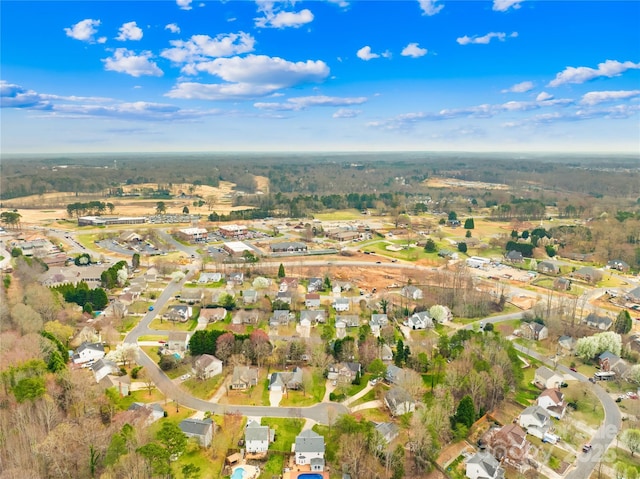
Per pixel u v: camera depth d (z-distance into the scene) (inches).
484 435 3966.5
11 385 3956.7
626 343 5649.6
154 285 7741.1
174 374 4771.2
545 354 5546.3
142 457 3093.0
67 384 4010.8
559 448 3833.7
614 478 3484.3
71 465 3265.3
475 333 5383.9
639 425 4089.6
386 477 3420.3
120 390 4293.8
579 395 4613.7
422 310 6712.6
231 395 4426.7
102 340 5457.7
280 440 3782.0
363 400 4416.8
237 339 5113.2
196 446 3651.6
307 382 4547.2
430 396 4330.7
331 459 3572.8
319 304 6806.1
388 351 5231.3
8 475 3014.3
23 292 6190.9
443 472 3553.2
